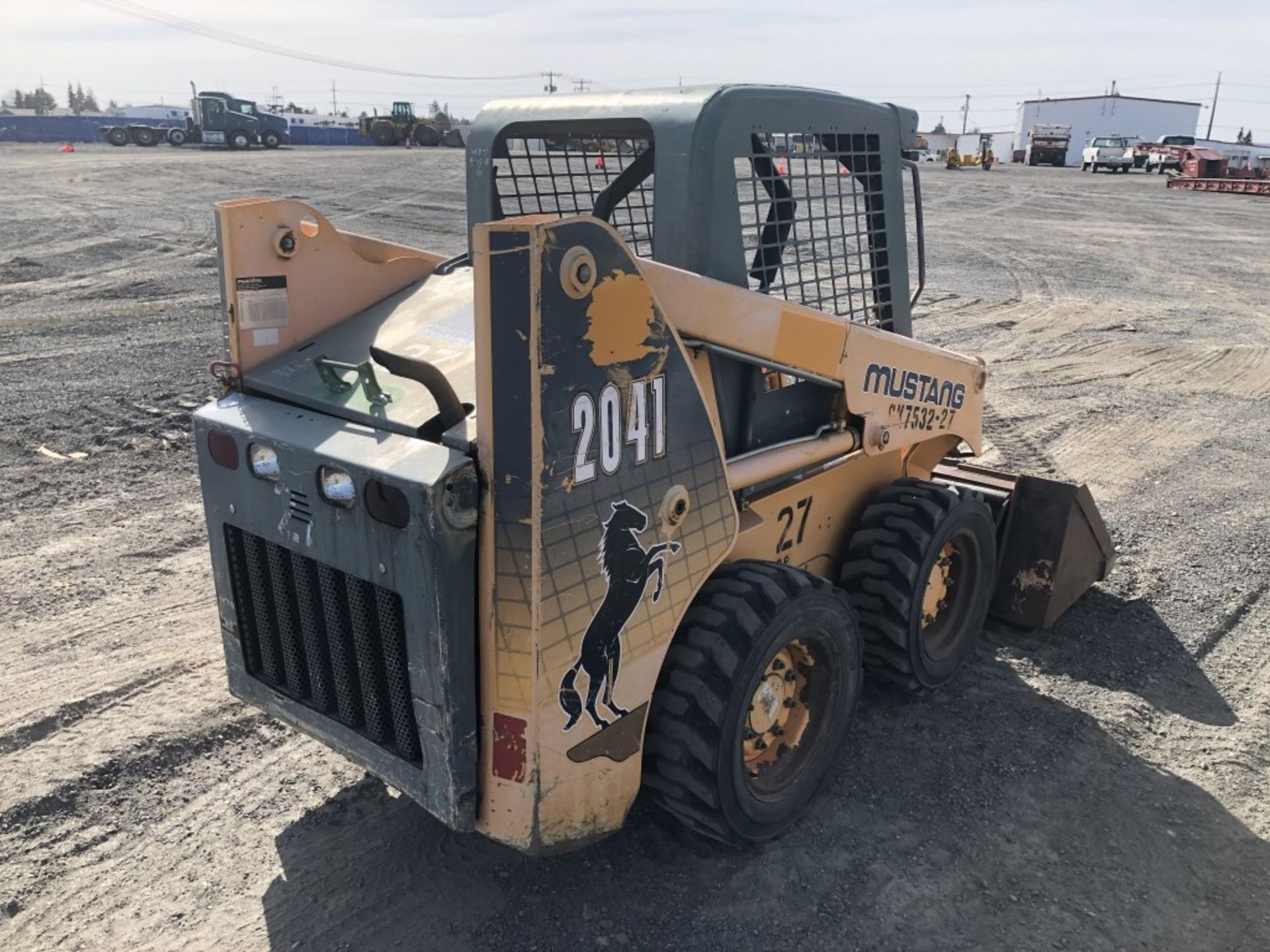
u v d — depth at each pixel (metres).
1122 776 3.67
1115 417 8.39
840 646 3.30
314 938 2.85
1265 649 4.62
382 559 2.45
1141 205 27.36
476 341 2.27
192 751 3.69
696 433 2.77
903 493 3.94
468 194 3.58
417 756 2.66
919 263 3.93
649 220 3.76
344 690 2.77
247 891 3.03
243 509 2.82
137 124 46.03
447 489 2.28
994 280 15.14
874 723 3.95
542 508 2.35
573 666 2.52
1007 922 2.97
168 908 2.96
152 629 4.57
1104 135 82.44
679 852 3.22
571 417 2.38
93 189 22.56
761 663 2.94
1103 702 4.14
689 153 2.94
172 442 7.08
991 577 4.34
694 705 2.84
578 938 2.86
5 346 9.53
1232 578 5.33
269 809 3.40
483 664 2.47
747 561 3.20
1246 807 3.52
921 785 3.58
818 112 3.30
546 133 3.42
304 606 2.78
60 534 5.57
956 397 4.13
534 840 2.59
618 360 2.48
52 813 3.35
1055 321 12.34
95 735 3.76
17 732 3.75
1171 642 4.66
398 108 53.16
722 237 3.01
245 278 2.92
